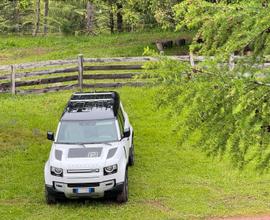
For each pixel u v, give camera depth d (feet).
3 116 80.33
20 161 65.00
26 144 70.23
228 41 23.09
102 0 150.41
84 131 54.24
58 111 83.05
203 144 24.89
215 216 49.19
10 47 142.61
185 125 24.89
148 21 163.43
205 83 23.94
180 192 55.21
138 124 77.51
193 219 48.44
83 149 52.29
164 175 60.29
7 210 51.26
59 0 225.56
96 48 131.75
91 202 53.26
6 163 64.08
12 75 90.74
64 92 91.61
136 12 148.66
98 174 50.42
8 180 59.36
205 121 24.30
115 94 62.59
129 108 82.99
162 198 53.72
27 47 141.49
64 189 50.75
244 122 23.39
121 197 51.96
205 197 53.98
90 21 176.04
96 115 55.42
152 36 142.20
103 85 91.66
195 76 24.31
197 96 23.95
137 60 92.12
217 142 24.44
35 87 95.35
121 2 142.61
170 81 24.43
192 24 24.09
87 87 91.71
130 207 51.42
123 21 198.59
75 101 59.52
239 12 23.20
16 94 91.40
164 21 109.91
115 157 51.42
